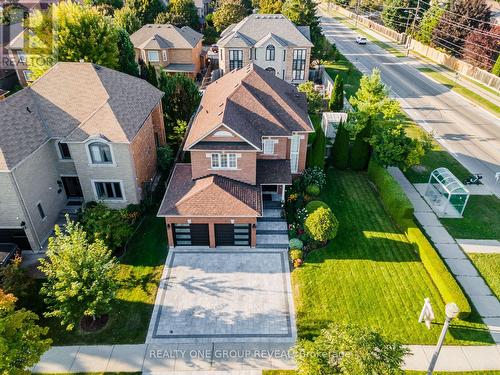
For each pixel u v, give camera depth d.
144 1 86.50
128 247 30.98
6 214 28.73
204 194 29.64
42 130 31.36
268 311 25.66
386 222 33.72
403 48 90.75
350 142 44.59
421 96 61.00
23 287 24.56
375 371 16.20
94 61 46.03
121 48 51.38
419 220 34.00
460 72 72.88
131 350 23.33
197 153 30.78
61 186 34.22
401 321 24.86
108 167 31.75
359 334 17.38
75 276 22.05
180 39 66.56
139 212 33.59
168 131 45.50
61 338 24.05
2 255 28.36
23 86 63.62
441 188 36.16
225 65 65.50
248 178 32.00
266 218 33.50
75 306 22.39
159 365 22.45
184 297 26.66
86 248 23.67
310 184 37.03
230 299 26.52
